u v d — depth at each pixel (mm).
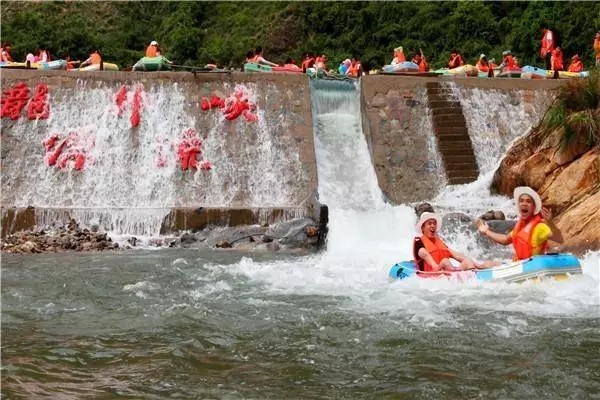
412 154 23141
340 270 13422
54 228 19312
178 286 11656
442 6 43281
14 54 43375
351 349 7574
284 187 21844
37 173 21594
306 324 8672
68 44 44375
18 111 22578
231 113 23047
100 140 22297
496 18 42438
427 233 11477
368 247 17625
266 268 13883
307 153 22625
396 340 7871
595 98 18281
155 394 6262
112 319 9102
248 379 6664
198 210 19578
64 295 10914
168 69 25219
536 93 25328
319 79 25500
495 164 23469
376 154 22953
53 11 51344
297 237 18250
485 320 8680
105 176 21672
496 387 6363
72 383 6535
